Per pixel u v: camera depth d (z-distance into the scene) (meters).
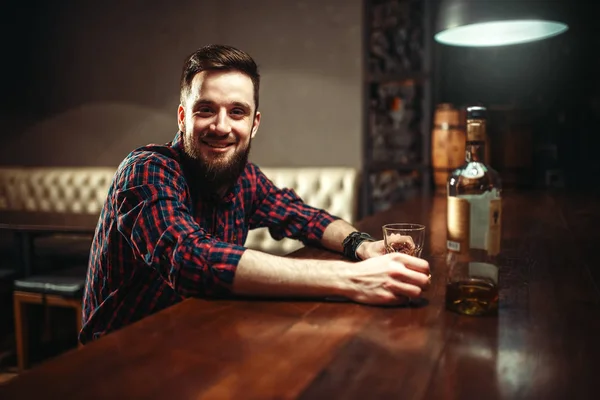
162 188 1.11
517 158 2.88
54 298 2.59
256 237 3.49
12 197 4.11
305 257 1.31
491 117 2.91
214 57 1.21
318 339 0.77
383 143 3.18
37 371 0.65
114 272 1.24
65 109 4.20
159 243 1.03
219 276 0.97
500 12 1.86
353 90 3.51
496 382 0.63
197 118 1.22
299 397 0.59
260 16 3.67
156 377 0.64
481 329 0.82
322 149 3.62
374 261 0.97
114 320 1.26
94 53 4.08
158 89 3.95
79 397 0.58
